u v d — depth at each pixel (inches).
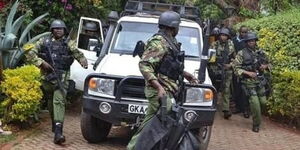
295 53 443.5
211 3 649.6
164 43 225.3
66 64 311.6
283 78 424.8
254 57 392.2
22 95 315.6
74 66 371.9
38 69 325.4
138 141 216.2
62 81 308.7
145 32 346.3
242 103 439.5
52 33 316.5
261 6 652.1
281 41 454.9
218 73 415.2
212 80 416.8
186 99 282.4
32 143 301.7
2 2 430.9
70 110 412.8
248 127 410.9
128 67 300.2
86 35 380.2
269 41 461.7
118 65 303.3
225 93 432.1
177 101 234.5
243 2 650.8
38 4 436.5
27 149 287.9
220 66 417.1
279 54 448.5
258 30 484.1
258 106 389.1
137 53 258.1
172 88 229.0
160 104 222.8
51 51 309.6
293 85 415.5
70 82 315.3
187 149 216.7
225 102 432.8
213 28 451.5
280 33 460.1
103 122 314.0
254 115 391.9
